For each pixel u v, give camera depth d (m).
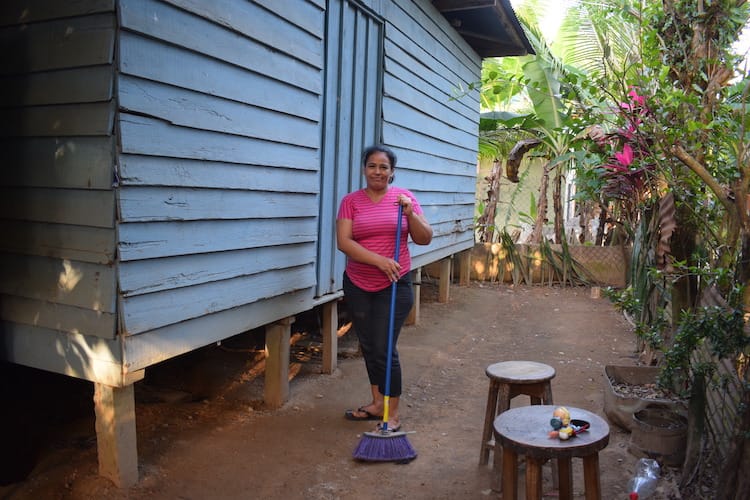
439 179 7.26
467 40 8.30
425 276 10.22
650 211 5.09
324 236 4.76
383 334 3.87
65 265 2.92
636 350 6.07
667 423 3.67
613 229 10.03
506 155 11.08
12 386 4.28
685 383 3.84
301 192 4.21
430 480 3.35
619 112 3.46
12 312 3.14
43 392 4.31
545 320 7.51
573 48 10.27
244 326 3.72
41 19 2.84
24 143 2.96
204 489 3.15
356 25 4.99
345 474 3.39
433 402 4.60
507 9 7.05
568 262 9.78
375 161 3.73
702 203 3.70
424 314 7.51
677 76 3.61
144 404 4.23
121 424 3.02
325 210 4.75
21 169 2.99
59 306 2.97
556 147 9.74
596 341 6.52
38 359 3.10
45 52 2.84
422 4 6.37
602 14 3.80
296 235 4.19
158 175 2.92
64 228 2.89
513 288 9.62
